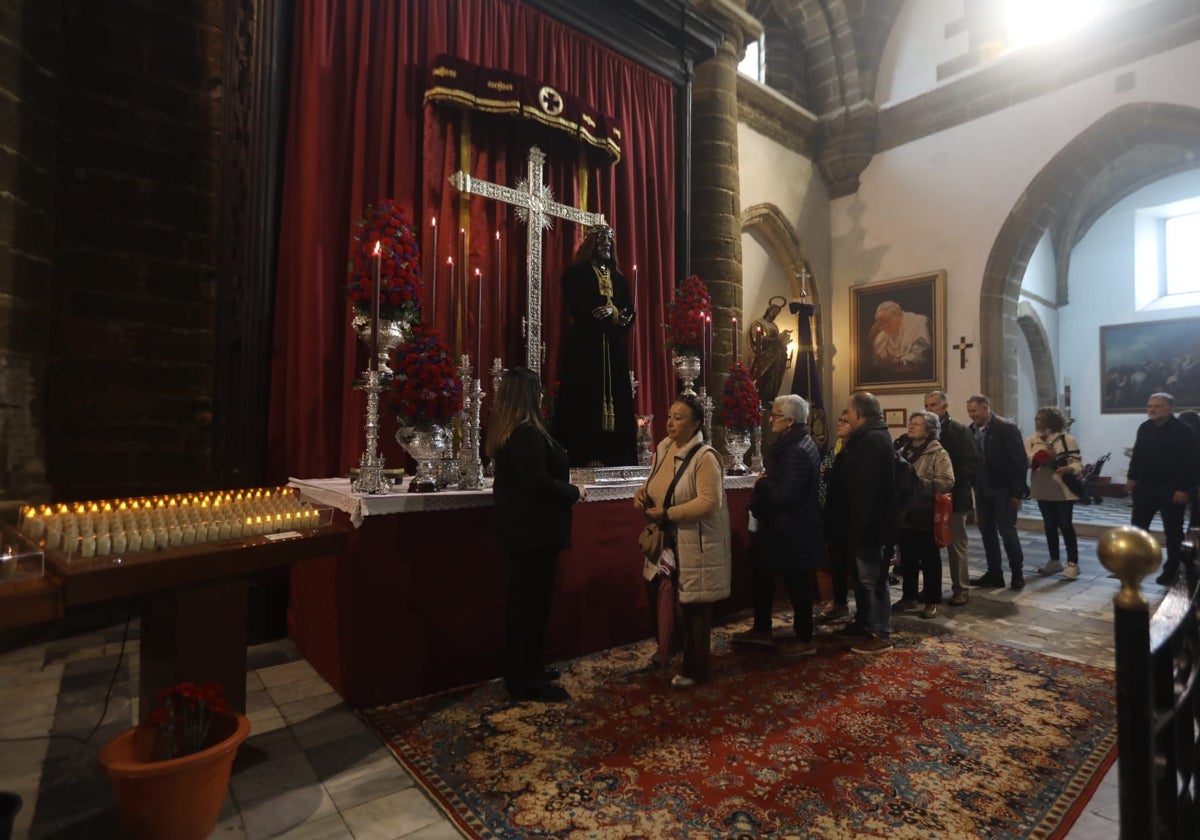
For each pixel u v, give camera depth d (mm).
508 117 5191
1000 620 4500
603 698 3088
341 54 4570
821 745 2621
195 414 4316
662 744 2623
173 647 2240
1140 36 8586
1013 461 5430
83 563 1885
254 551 2227
